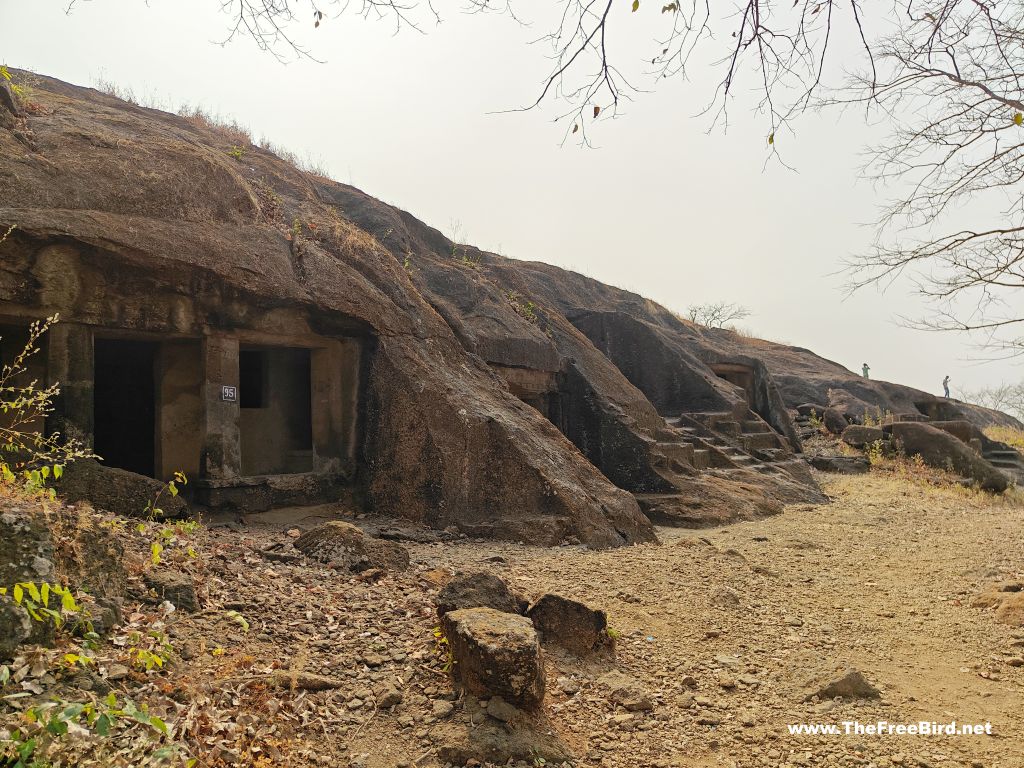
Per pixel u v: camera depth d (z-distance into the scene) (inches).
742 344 1201.4
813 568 313.0
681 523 449.7
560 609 191.9
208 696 142.1
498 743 143.4
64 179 309.7
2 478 173.3
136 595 174.7
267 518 346.0
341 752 140.3
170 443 340.2
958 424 811.4
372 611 203.8
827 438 858.8
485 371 457.1
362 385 401.1
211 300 334.3
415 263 547.5
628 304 897.5
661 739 156.9
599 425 535.2
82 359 294.7
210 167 374.9
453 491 367.9
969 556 332.8
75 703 113.7
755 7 153.6
